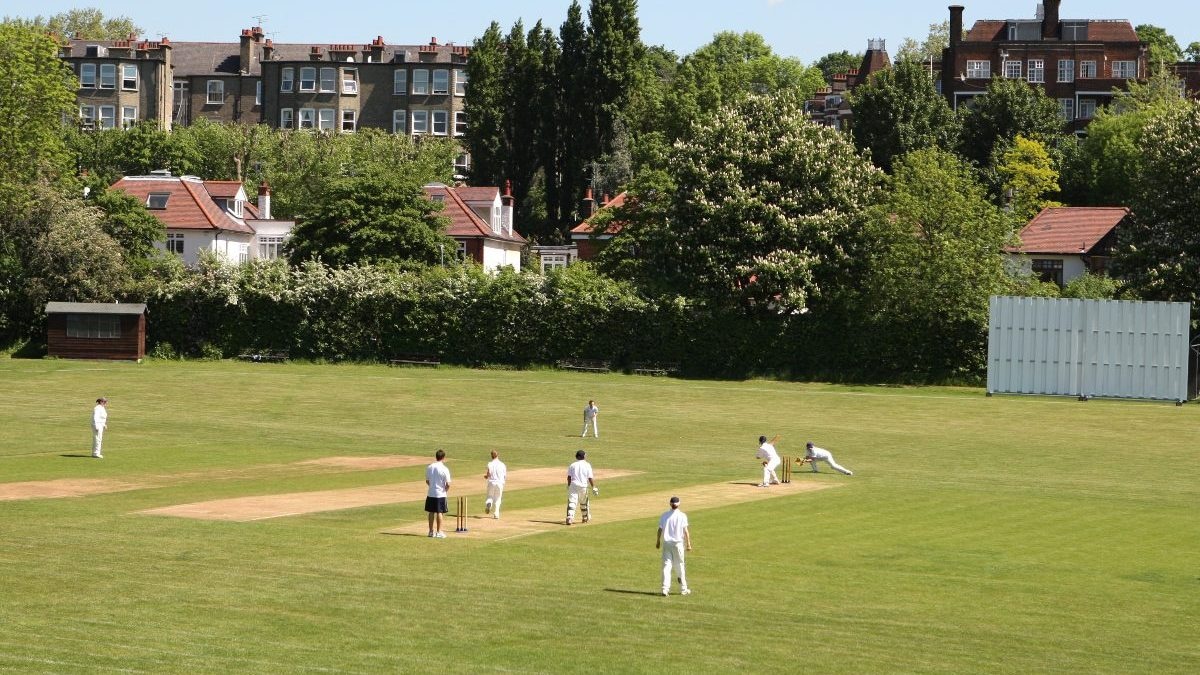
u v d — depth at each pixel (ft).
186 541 125.18
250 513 142.82
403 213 362.94
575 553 124.47
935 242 310.45
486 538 130.93
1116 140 441.27
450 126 580.30
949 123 466.29
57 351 329.11
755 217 324.60
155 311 338.95
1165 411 264.52
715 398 278.05
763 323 321.73
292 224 416.26
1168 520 150.61
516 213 508.12
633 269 349.41
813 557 125.49
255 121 583.99
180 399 262.47
